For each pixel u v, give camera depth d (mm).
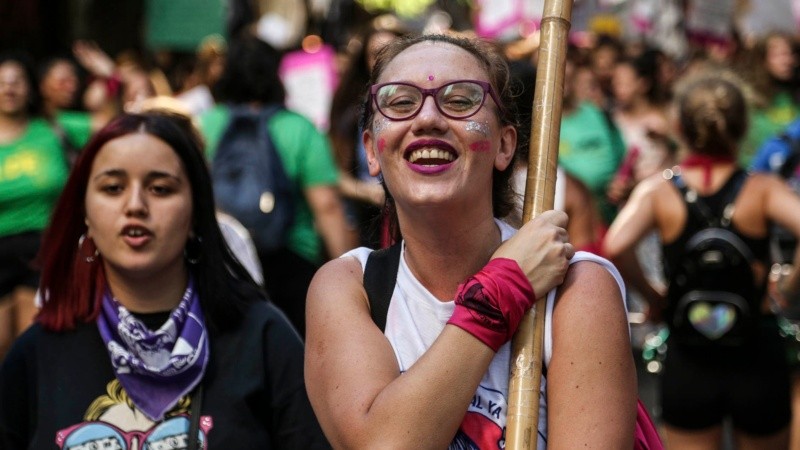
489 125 3395
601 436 3230
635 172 9406
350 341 3385
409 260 3496
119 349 4227
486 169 3408
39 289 4430
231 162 7816
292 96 11164
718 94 6883
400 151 3391
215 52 12078
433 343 3270
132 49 16578
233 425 4227
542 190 3451
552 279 3326
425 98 3375
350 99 9250
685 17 15477
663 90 11695
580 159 9727
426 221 3395
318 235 8203
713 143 6902
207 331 4332
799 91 10789
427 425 3184
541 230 3361
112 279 4387
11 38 16062
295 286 7867
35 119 8359
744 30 14352
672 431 7152
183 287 4441
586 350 3287
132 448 4191
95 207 4344
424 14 13383
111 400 4227
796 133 8844
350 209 9133
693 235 6918
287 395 4309
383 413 3207
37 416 4262
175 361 4203
